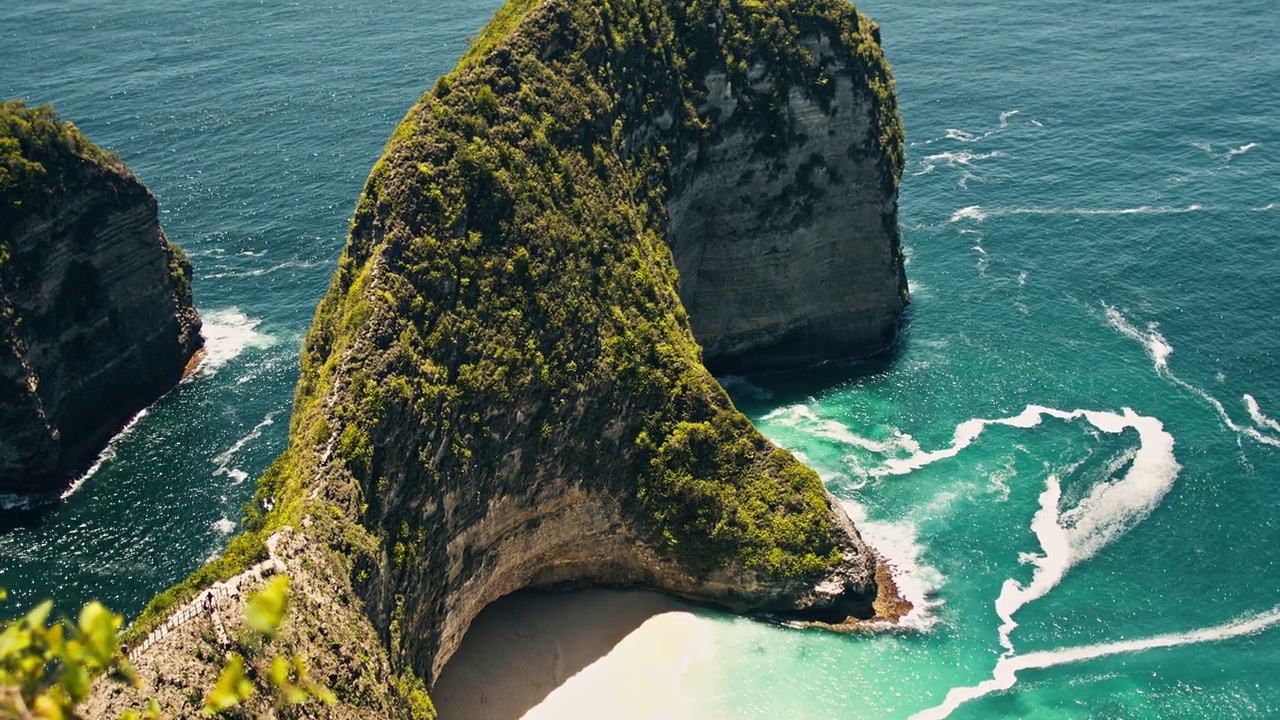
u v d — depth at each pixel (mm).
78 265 96125
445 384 69812
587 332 78562
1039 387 100375
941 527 84562
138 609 77000
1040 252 121312
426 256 71750
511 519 74688
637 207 90125
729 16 100125
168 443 95812
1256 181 131375
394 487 65250
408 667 62812
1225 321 106875
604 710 69438
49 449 90188
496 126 79375
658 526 78688
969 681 71125
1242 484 86375
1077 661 72125
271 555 55625
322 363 72688
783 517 78938
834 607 77438
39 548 83312
